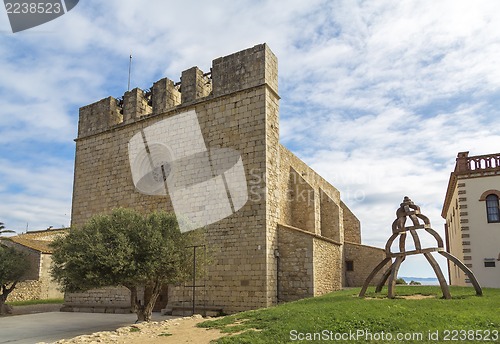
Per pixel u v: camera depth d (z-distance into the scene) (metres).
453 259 15.41
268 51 22.38
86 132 28.94
